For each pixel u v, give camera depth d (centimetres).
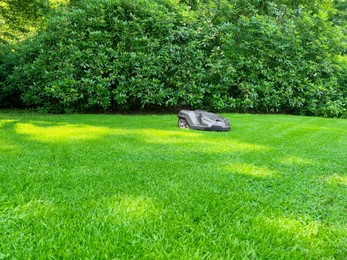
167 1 775
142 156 302
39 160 277
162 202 186
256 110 823
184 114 495
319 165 289
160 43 743
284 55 804
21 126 469
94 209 175
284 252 140
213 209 181
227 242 146
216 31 791
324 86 815
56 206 178
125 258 131
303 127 537
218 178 238
